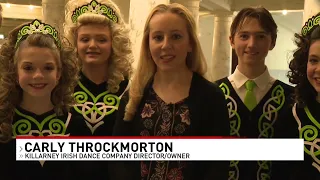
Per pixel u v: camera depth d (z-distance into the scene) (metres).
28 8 7.80
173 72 1.80
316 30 1.85
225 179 1.74
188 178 1.72
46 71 1.82
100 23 2.34
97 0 2.38
